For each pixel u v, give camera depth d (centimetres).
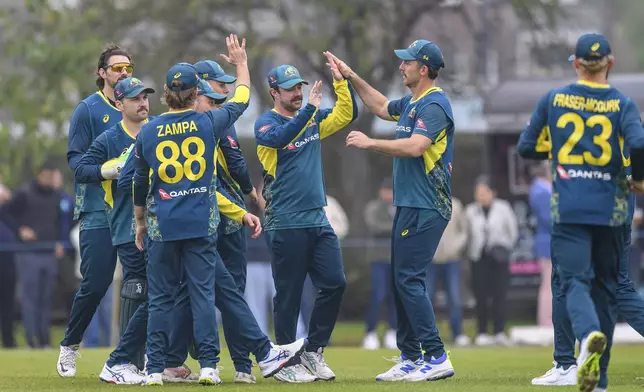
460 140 8575
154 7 7412
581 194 2588
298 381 3075
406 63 3083
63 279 6297
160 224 2886
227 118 2950
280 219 3134
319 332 3191
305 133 3144
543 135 2669
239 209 3073
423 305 3059
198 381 3016
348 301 7394
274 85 3139
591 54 2605
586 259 2600
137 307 3136
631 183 2614
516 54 7831
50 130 7494
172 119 2894
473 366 3888
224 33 7512
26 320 5703
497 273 5784
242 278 3178
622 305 3005
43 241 5747
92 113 3222
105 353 4391
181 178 2881
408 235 3058
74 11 7525
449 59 7825
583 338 2508
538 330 5728
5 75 7438
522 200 6744
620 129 2594
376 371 3647
